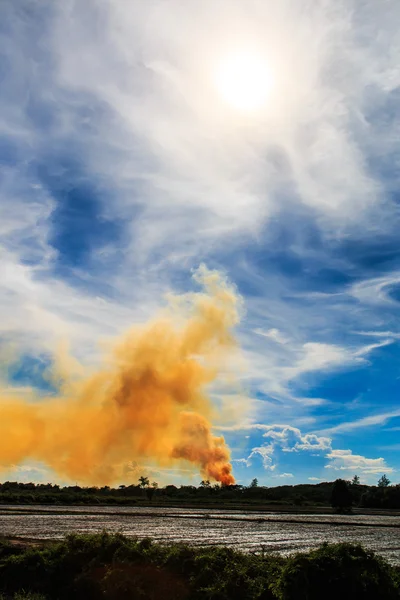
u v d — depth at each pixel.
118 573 24.98
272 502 197.38
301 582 20.56
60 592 26.25
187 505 158.00
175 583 24.25
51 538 48.75
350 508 141.38
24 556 29.22
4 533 53.72
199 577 24.09
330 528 76.94
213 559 25.41
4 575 28.36
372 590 20.44
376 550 48.44
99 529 60.72
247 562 25.67
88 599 25.28
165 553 27.02
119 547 27.88
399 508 176.75
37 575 27.67
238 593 22.69
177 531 63.16
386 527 81.88
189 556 26.02
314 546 50.62
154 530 63.53
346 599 20.14
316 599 20.19
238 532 64.69
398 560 41.00
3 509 108.69
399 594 20.83
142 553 26.77
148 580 24.47
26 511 101.75
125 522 75.62
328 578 20.47
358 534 66.69
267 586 22.47
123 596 24.02
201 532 62.81
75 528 61.69
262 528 73.12
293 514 117.62
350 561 21.14
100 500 164.75
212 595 22.58
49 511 102.81
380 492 185.25
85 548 28.59
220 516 99.94
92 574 26.27
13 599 25.52
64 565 27.73
